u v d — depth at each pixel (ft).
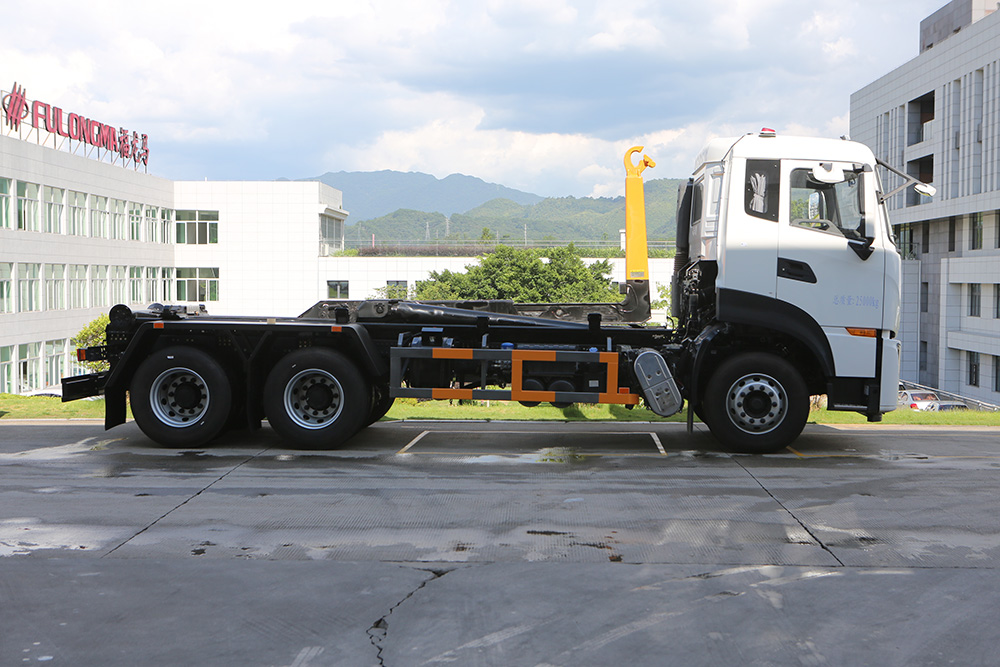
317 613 18.26
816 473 32.22
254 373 36.96
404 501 27.71
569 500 27.91
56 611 18.38
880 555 22.25
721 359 36.60
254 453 35.83
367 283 245.65
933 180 175.22
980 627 17.65
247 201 243.81
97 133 196.34
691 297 37.70
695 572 20.89
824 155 34.71
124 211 209.56
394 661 15.97
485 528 24.66
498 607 18.60
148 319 37.93
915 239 190.08
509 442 39.09
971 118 159.94
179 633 17.25
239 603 18.83
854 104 214.69
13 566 21.21
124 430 42.09
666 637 17.06
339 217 268.82
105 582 20.11
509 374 38.34
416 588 19.75
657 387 36.04
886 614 18.29
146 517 25.66
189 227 243.40
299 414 36.76
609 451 36.83
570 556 22.11
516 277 174.19
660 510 26.71
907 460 34.96
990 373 153.38
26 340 160.86
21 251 160.25
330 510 26.55
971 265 157.17
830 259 34.60
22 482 30.25
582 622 17.79
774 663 15.96
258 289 245.86
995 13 150.71
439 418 46.73
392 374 37.22
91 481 30.42
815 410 51.24
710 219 36.63
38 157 166.09
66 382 36.60
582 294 170.60
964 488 29.81
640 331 38.24
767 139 34.91
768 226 34.65
